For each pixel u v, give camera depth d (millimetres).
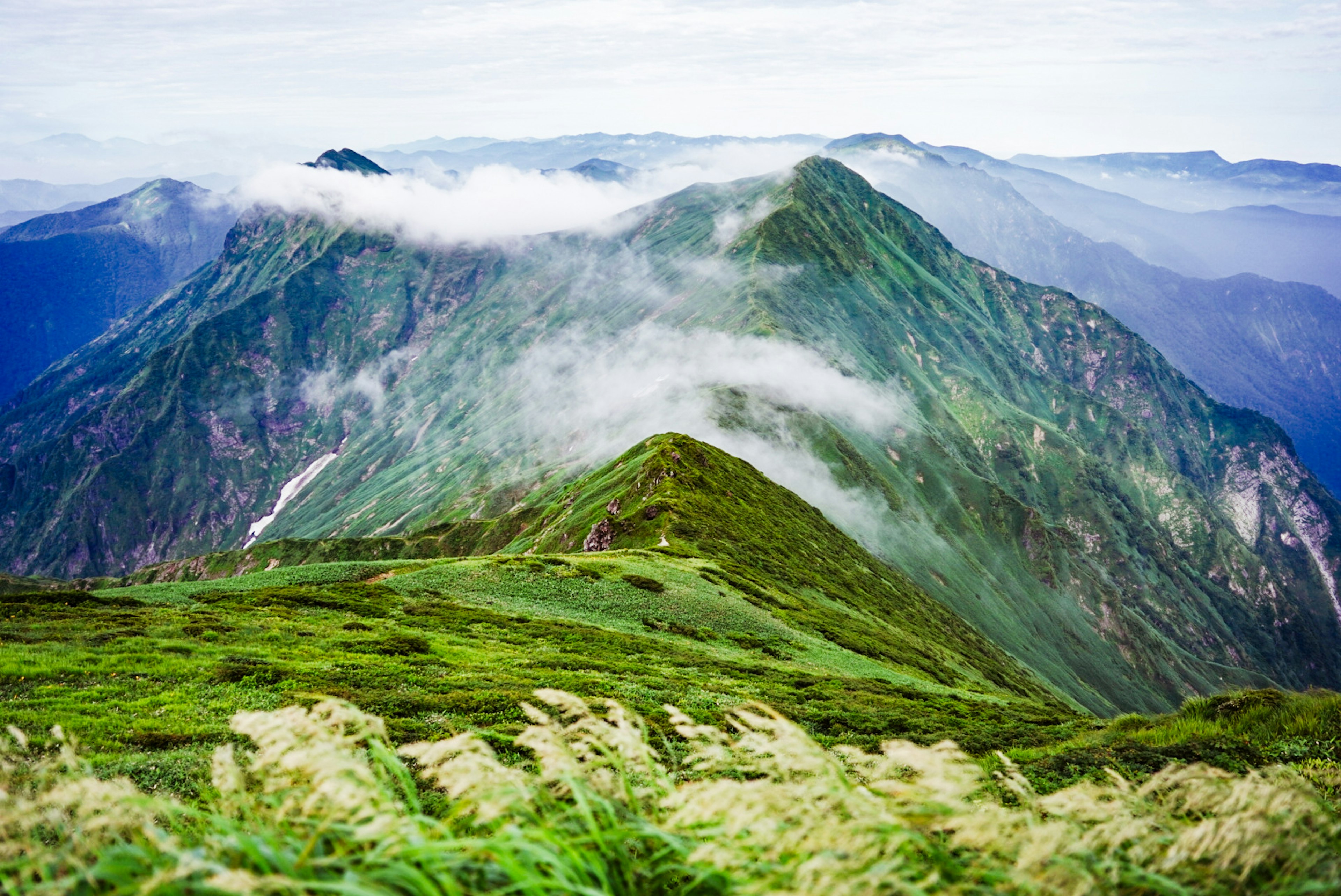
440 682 29438
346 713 4820
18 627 33500
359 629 43094
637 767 5820
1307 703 16016
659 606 62500
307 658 33281
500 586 62281
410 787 4578
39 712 20531
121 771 15734
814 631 69000
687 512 98750
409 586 59125
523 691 28109
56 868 3920
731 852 4188
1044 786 14641
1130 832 4488
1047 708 69250
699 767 5422
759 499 126000
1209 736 15852
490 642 44219
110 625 35688
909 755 4551
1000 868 4215
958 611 175625
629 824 4930
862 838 3990
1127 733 19125
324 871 3973
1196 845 4555
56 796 4070
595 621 57000
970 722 32250
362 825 4125
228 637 35750
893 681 56969
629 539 94375
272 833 4324
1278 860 4734
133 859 3748
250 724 4625
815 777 4699
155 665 27781
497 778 4785
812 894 3549
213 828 4574
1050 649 199000
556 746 5035
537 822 4621
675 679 38188
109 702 22375
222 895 3303
